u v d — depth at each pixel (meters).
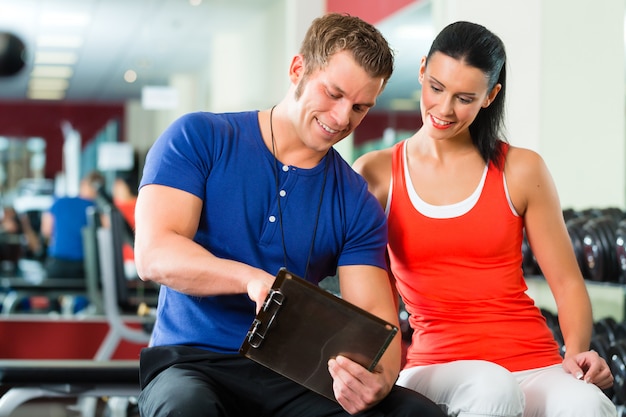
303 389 2.27
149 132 12.74
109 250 5.93
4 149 13.55
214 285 2.15
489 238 2.58
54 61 12.98
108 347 5.95
